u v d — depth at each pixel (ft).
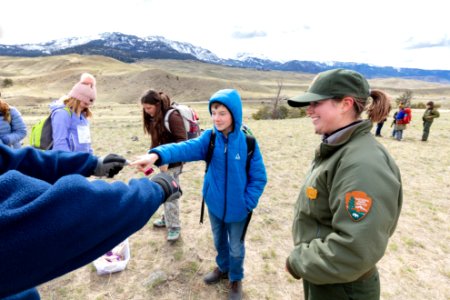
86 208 2.51
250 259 12.53
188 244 13.20
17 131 14.40
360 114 5.60
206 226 14.82
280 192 20.36
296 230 6.41
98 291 10.25
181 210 16.62
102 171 5.00
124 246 12.11
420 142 41.37
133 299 9.98
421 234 15.12
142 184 3.40
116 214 2.79
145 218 3.23
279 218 16.37
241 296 10.19
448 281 11.64
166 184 3.70
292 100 5.70
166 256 12.29
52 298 9.84
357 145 5.14
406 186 22.36
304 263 5.28
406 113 41.73
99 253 2.85
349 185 4.81
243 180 9.22
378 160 4.86
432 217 17.06
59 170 4.39
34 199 2.35
